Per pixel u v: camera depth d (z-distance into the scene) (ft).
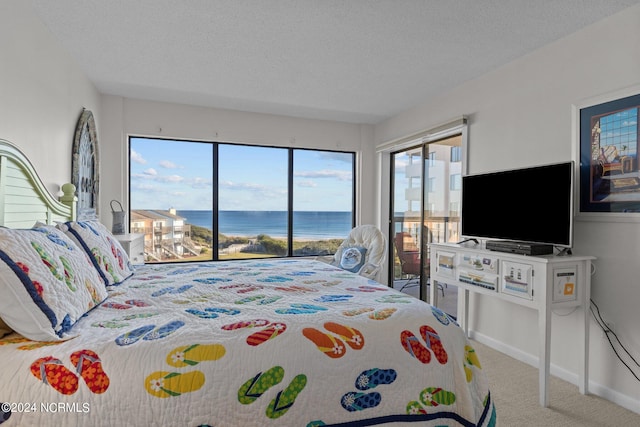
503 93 9.75
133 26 7.78
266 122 14.88
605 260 7.32
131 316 4.52
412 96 12.46
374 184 16.65
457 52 8.95
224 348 3.81
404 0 6.74
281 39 8.34
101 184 12.42
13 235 4.06
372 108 13.97
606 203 7.26
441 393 4.42
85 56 9.28
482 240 10.21
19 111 6.57
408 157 15.08
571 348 7.93
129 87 11.69
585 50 7.70
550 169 7.72
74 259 4.84
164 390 3.47
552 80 8.41
